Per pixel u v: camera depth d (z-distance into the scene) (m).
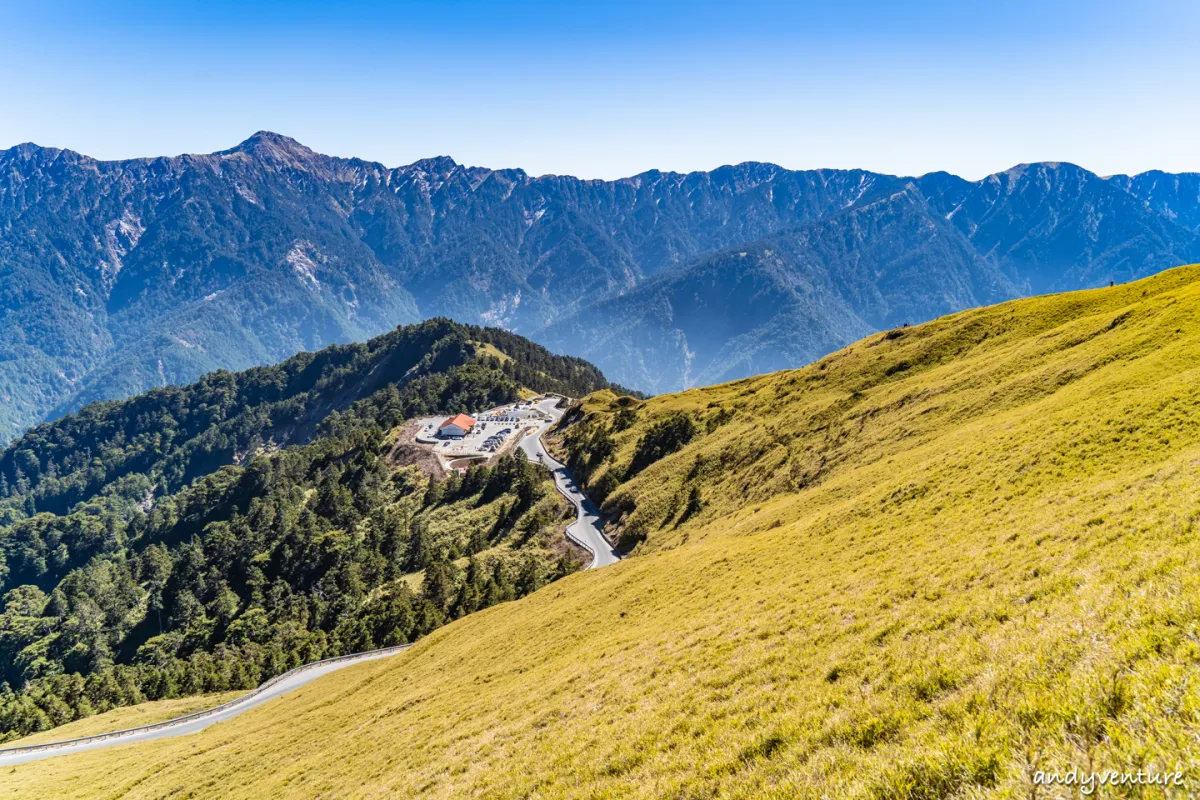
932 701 13.24
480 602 113.38
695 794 13.97
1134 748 7.71
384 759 31.62
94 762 66.81
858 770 11.10
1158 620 11.55
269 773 41.00
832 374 133.75
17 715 106.94
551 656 42.00
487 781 21.14
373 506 197.88
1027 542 23.75
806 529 48.84
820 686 17.56
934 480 44.72
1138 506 22.45
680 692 22.08
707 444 134.00
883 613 22.06
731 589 39.28
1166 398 37.81
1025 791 7.94
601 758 18.81
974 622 17.47
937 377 96.94
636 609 45.47
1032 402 65.62
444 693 43.38
